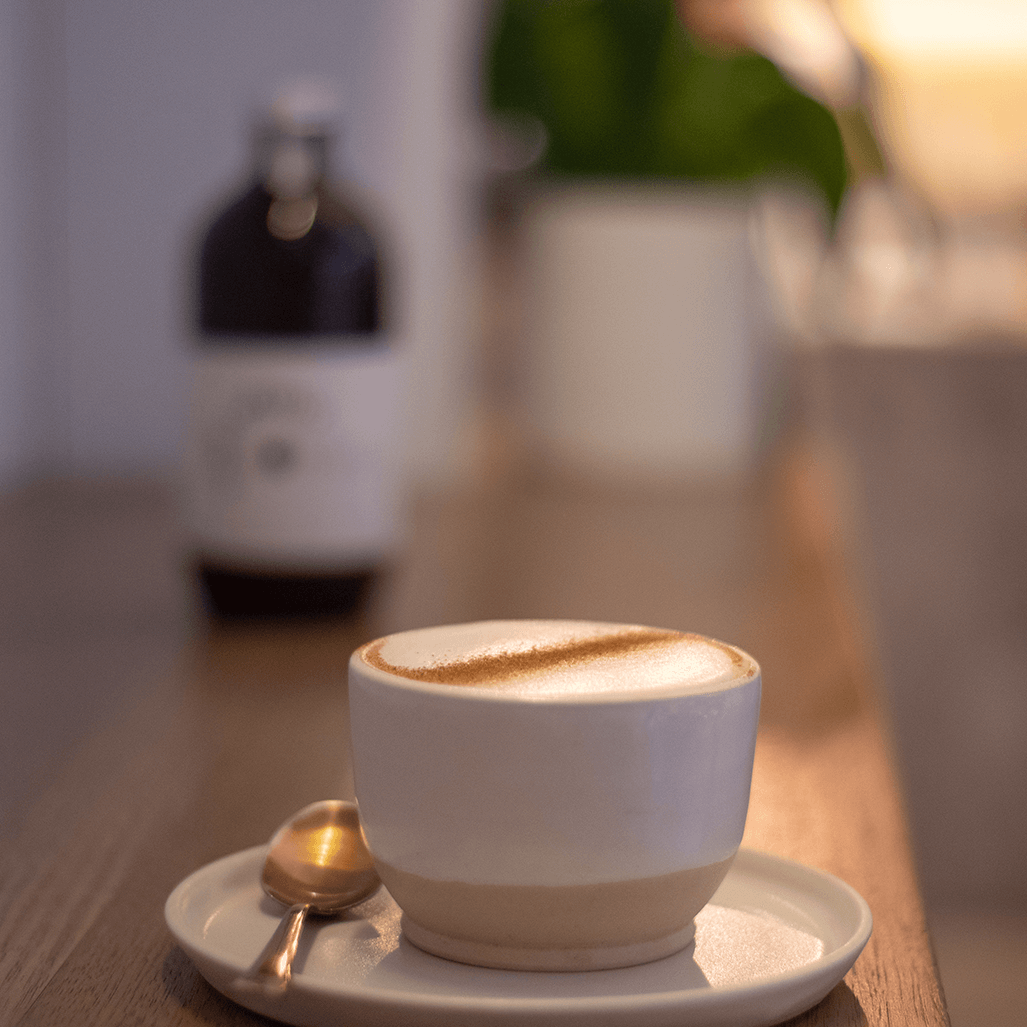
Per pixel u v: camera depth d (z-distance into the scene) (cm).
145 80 175
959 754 294
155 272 179
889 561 292
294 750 106
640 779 86
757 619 126
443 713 86
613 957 87
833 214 176
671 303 169
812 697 112
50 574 136
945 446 288
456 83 194
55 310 179
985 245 326
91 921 92
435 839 86
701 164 171
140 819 99
